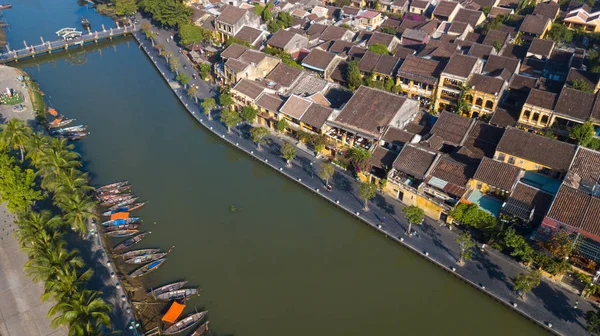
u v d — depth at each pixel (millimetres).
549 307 66938
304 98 105688
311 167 97938
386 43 142125
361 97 102688
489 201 79750
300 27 165000
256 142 104562
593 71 125250
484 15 166500
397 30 160875
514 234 70750
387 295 72312
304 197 92750
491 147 91312
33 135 90062
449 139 94438
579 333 63375
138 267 75812
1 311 66688
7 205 80250
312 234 83875
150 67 149750
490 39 142500
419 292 72875
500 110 105625
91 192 91188
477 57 118938
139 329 65188
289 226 85625
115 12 189875
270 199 92125
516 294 68938
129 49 165375
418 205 84625
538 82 111625
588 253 67000
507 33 142500
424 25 156875
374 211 85688
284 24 163875
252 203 90875
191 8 171125
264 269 76312
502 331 66812
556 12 163625
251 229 84625
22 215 73062
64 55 162125
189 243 80875
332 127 101938
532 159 84312
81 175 87625
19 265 73938
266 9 171125
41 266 64000
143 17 188625
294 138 107250
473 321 68375
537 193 77625
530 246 70312
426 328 67125
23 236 68750
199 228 84375
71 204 76625
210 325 66688
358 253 80000
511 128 89312
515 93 113250
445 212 80438
